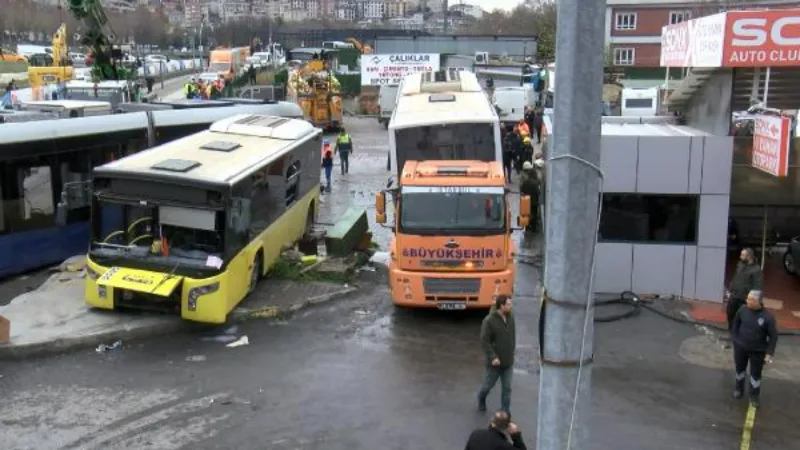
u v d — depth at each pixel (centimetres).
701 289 1591
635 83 4581
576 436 440
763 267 1848
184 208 1351
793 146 1877
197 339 1332
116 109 2102
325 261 1697
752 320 1102
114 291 1359
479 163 1600
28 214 1652
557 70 421
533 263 1848
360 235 1869
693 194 1560
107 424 1008
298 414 1053
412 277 1425
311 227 2067
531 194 2112
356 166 3362
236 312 1423
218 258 1339
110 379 1155
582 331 433
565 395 438
